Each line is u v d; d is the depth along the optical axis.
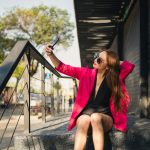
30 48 3.78
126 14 9.62
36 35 38.12
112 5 9.84
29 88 4.03
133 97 8.32
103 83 3.50
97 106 3.45
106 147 3.74
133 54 8.46
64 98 10.86
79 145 3.28
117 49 11.78
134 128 3.87
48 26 38.38
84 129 3.30
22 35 37.72
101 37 14.57
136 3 7.86
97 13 10.60
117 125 3.57
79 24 11.98
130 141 3.74
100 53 3.55
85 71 3.56
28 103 4.04
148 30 6.77
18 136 3.82
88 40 15.23
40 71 5.67
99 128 3.25
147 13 6.90
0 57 36.69
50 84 7.61
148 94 6.74
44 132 4.04
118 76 3.49
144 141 3.75
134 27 8.26
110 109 3.52
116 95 3.46
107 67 3.51
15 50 3.14
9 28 37.59
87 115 3.35
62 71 3.55
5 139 6.80
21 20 37.84
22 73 3.66
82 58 20.12
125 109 3.55
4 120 14.18
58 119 6.56
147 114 6.66
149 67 6.67
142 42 6.91
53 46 3.48
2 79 2.50
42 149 3.83
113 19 11.25
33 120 13.34
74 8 10.05
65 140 3.82
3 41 36.94
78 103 3.48
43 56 4.78
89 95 3.47
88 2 9.47
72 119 3.47
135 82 7.91
